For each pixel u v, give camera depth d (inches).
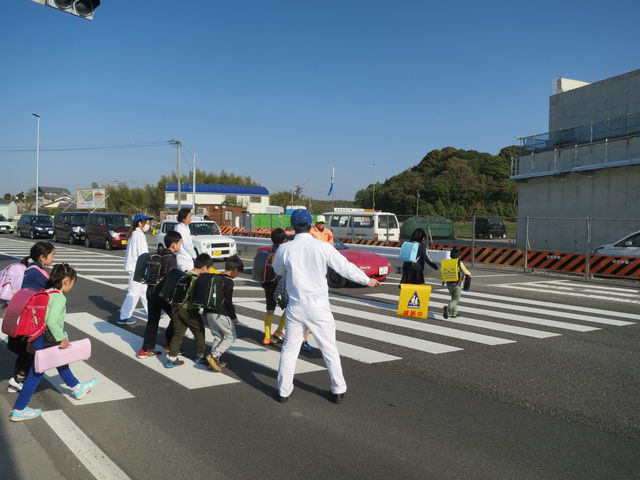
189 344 257.6
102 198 2450.8
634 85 986.7
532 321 339.6
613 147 928.9
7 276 189.0
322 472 129.4
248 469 130.3
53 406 172.1
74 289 437.4
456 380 207.9
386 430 156.3
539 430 159.2
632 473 132.7
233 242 702.5
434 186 2881.4
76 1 231.5
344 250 514.3
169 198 2726.4
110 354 235.9
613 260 598.2
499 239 1621.6
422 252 342.6
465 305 399.5
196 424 158.1
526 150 1139.3
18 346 170.6
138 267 231.0
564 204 1037.8
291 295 176.9
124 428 154.6
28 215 1248.8
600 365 235.5
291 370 176.4
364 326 309.0
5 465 131.8
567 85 1205.1
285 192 2999.5
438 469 132.3
